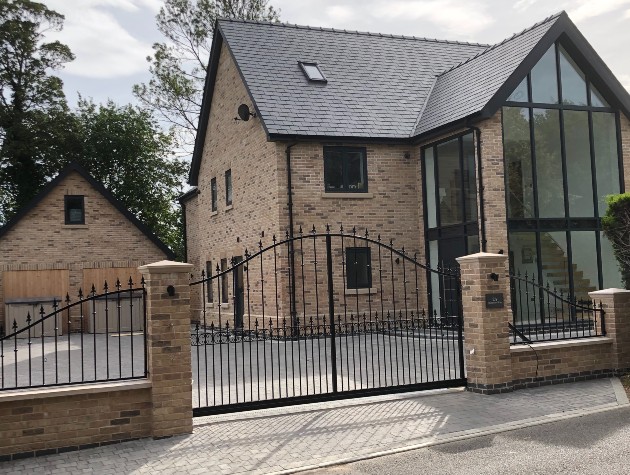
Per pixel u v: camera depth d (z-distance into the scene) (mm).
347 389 9203
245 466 6156
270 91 18469
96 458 6516
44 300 21609
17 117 31266
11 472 6133
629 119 17406
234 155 20766
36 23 32312
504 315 9211
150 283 7258
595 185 16859
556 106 16500
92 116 34562
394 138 18141
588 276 16688
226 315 21359
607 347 10219
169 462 6320
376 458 6332
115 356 14422
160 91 34125
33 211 22594
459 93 17781
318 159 17750
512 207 15938
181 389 7301
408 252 18375
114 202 23438
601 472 5539
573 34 16359
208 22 33125
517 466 5832
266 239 18047
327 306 17344
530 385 9445
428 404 8484
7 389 6750
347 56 20891
